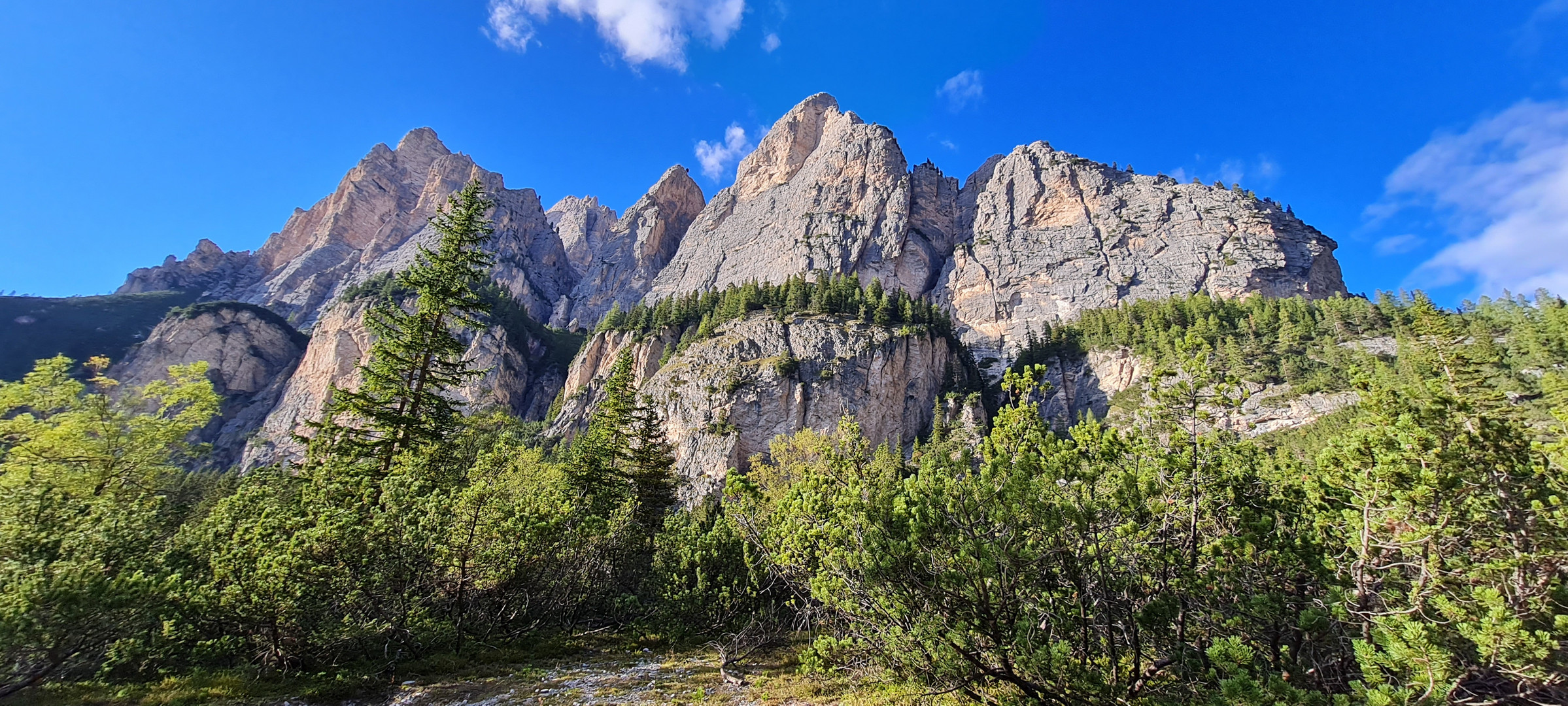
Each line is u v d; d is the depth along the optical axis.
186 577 13.91
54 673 10.59
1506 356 49.62
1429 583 8.12
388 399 23.84
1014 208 169.00
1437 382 9.11
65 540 11.65
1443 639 7.05
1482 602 7.16
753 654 17.36
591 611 21.09
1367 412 9.90
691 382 92.81
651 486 37.84
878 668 12.73
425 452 23.58
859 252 161.88
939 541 10.41
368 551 14.64
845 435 17.36
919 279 162.38
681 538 24.11
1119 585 9.61
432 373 25.61
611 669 15.53
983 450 11.68
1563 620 6.76
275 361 133.50
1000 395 103.88
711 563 21.98
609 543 22.56
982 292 152.25
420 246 26.45
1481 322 66.19
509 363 128.12
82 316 142.12
